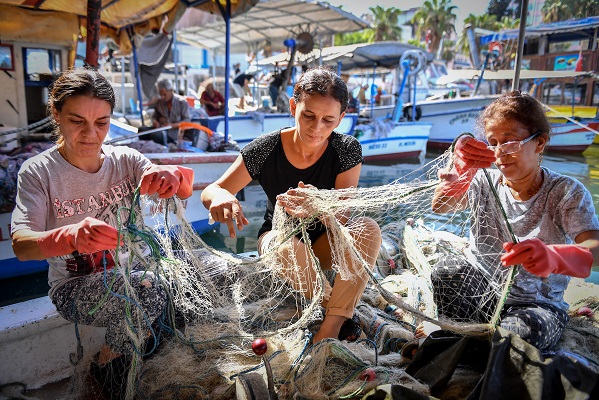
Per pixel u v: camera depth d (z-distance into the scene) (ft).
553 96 45.52
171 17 25.85
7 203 14.12
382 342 8.07
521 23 11.46
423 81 69.72
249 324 7.89
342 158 8.25
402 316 9.02
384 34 142.00
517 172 6.73
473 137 6.38
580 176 35.01
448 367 6.33
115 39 31.19
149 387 6.83
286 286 8.43
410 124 43.50
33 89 19.98
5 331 7.45
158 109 28.07
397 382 6.45
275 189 8.64
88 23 15.08
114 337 6.88
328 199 6.82
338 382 6.81
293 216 7.08
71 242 5.52
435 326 7.36
